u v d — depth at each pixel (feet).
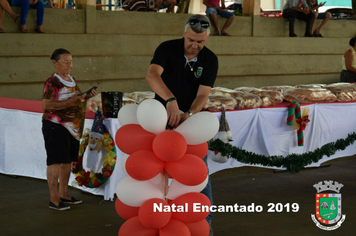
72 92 13.16
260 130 16.02
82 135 14.43
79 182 14.25
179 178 8.51
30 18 23.17
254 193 15.49
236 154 14.74
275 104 16.98
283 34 31.91
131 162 8.32
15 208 13.51
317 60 32.86
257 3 30.32
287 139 16.65
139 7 26.81
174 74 10.05
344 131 17.79
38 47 22.99
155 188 8.79
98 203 14.03
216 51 28.55
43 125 13.32
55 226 12.15
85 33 24.62
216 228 12.22
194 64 9.96
